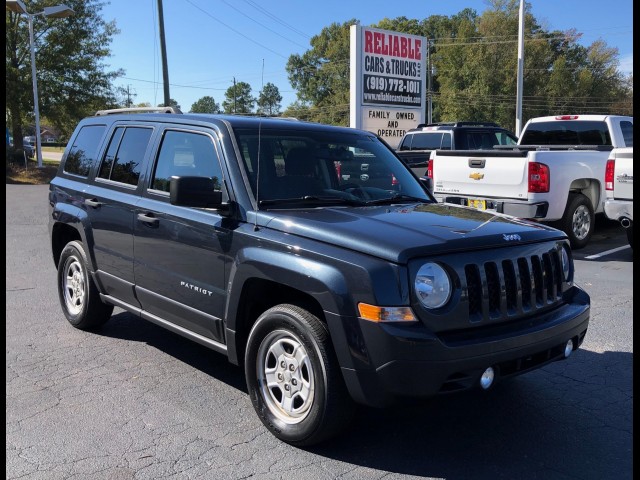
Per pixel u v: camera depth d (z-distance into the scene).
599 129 11.38
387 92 20.48
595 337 5.74
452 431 3.93
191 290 4.38
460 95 65.62
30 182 28.36
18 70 37.25
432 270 3.31
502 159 9.40
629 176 8.57
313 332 3.47
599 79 72.44
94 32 40.47
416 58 21.25
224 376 4.85
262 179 4.20
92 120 6.15
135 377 4.80
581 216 10.00
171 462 3.52
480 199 9.66
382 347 3.20
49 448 3.67
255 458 3.58
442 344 3.19
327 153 4.72
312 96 92.75
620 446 3.73
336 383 3.44
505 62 64.81
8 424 3.97
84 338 5.75
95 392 4.50
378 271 3.26
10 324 6.17
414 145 14.77
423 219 3.91
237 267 3.91
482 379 3.36
